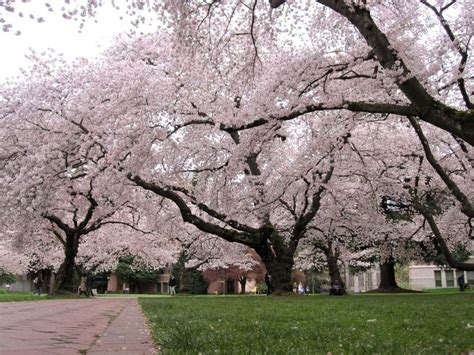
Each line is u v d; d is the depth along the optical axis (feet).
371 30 24.53
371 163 63.36
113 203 66.80
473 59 45.34
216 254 92.07
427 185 64.69
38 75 57.93
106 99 52.85
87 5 29.01
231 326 19.02
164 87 46.01
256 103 38.73
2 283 166.50
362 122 51.55
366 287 216.54
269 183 57.72
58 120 53.78
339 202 66.33
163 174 52.21
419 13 41.96
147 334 16.69
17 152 55.83
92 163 55.77
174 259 119.34
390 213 86.28
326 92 38.45
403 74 24.26
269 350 12.17
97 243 102.17
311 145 48.62
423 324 20.31
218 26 42.39
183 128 51.31
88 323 21.84
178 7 32.07
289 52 45.14
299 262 112.16
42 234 90.27
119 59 61.67
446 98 47.57
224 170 50.31
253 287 212.43
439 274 191.93
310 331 17.11
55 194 59.82
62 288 76.54
